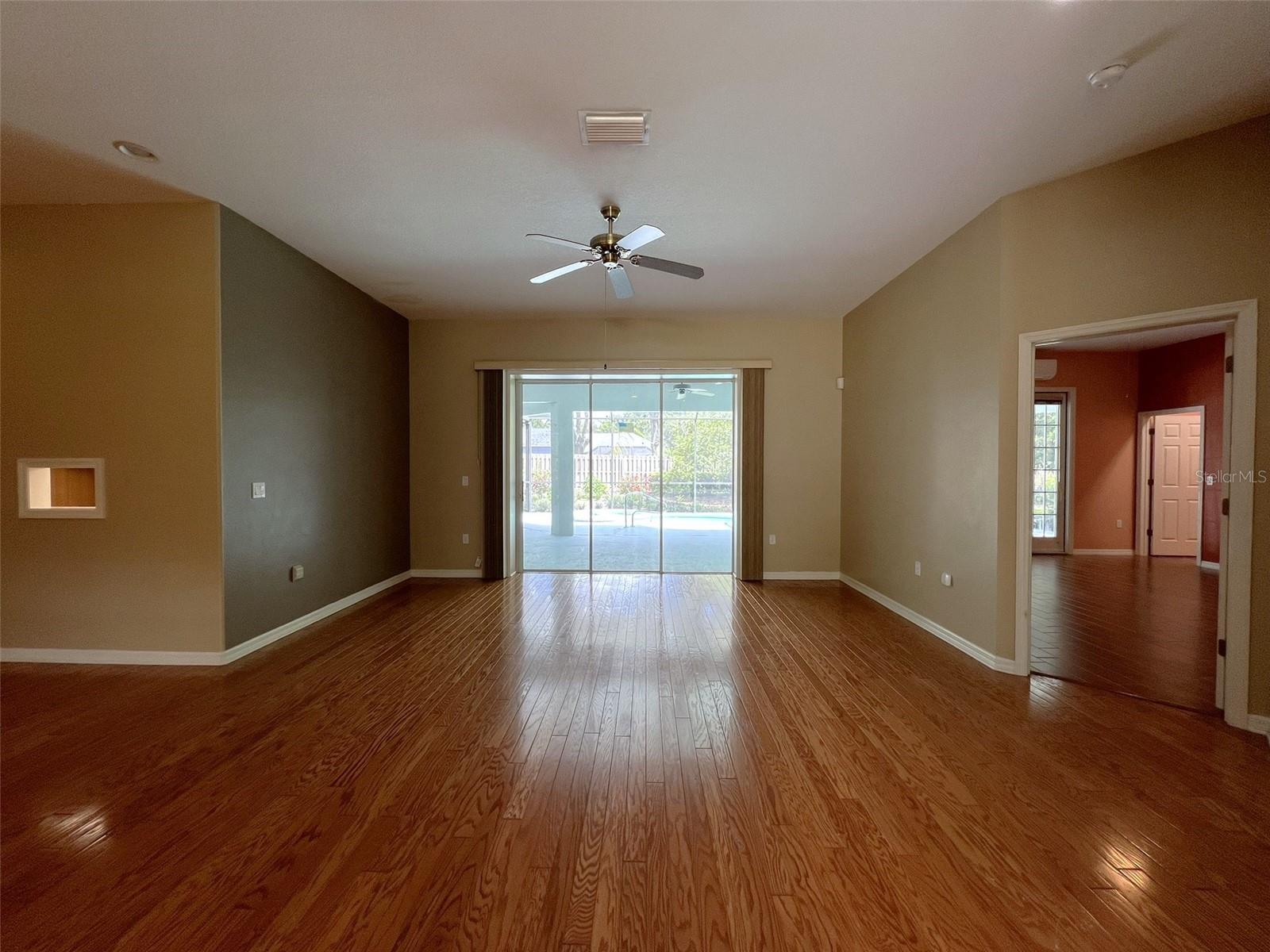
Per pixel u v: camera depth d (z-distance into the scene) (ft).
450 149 9.50
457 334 21.25
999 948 4.90
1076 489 25.77
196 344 11.76
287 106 8.34
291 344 14.07
